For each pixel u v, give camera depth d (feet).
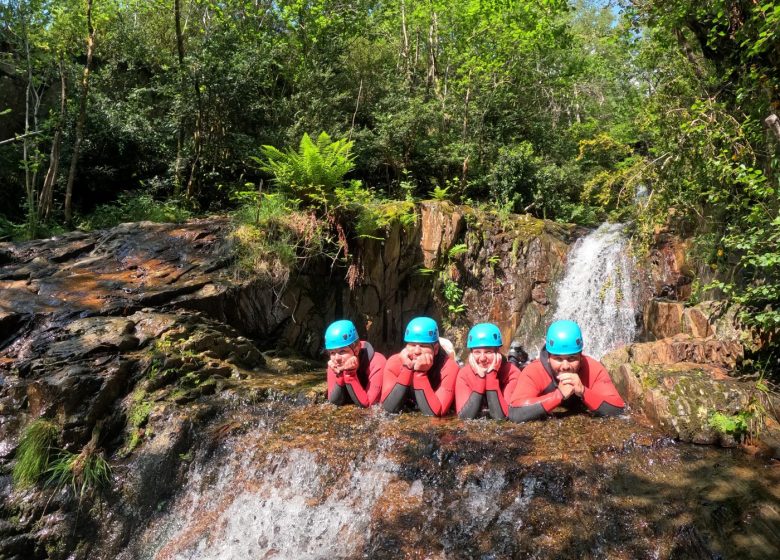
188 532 12.76
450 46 53.31
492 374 13.76
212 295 20.30
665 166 21.58
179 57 36.17
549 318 32.96
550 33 47.88
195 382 15.80
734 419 12.32
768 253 13.97
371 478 12.12
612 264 32.09
